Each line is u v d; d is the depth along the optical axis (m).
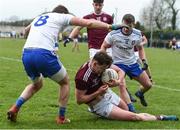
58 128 13.66
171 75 34.81
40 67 13.72
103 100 15.02
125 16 17.06
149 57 66.88
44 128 13.59
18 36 182.88
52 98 19.58
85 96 14.86
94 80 14.71
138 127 14.03
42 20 14.22
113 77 14.95
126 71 17.70
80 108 17.31
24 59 13.88
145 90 18.22
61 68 14.06
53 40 13.94
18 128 13.49
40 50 13.64
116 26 14.11
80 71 14.80
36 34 13.91
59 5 14.74
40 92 21.23
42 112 16.19
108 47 17.62
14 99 19.02
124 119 14.98
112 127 13.97
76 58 51.72
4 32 197.38
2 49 67.38
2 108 16.64
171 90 24.69
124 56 17.55
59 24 14.10
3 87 22.80
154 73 36.44
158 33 171.75
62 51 70.88
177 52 100.44
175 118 15.34
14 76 28.42
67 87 14.38
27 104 17.64
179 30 176.75
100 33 21.34
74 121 14.83
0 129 13.24
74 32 18.66
